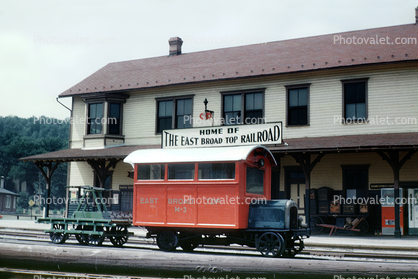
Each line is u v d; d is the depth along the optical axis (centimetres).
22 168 11106
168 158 1134
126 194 2459
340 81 2039
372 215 1931
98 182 2556
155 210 1134
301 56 2247
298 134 2097
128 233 1309
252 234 1080
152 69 2678
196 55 2728
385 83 1958
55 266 894
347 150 1722
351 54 2098
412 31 2195
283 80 2156
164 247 1133
